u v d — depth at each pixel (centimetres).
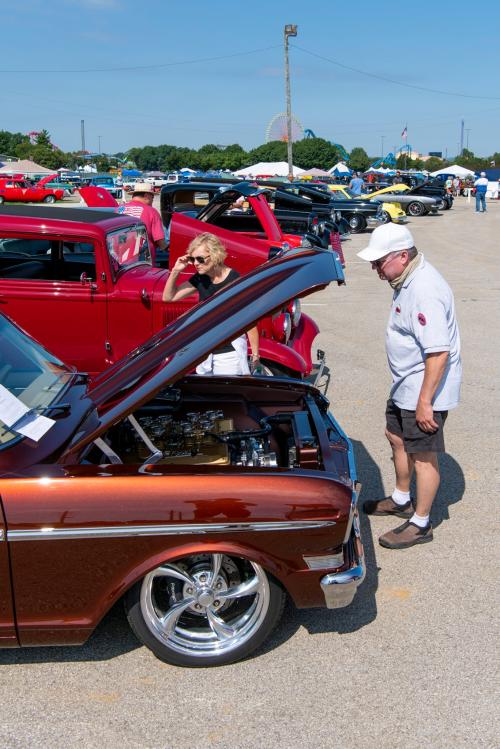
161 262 789
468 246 2072
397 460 443
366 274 1586
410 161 11644
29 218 577
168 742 271
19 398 314
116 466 292
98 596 289
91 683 304
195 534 286
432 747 269
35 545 279
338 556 301
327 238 1477
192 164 11944
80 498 279
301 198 1415
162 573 299
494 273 1541
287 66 3778
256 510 289
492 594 372
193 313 350
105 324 588
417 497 417
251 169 4566
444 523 450
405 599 367
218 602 308
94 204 1070
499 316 1077
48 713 286
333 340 939
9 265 615
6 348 337
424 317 369
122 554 285
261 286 312
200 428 356
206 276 471
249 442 361
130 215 718
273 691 299
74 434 299
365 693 298
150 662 317
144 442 333
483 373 778
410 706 291
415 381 389
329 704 291
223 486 289
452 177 6172
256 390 412
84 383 351
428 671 312
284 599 311
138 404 294
